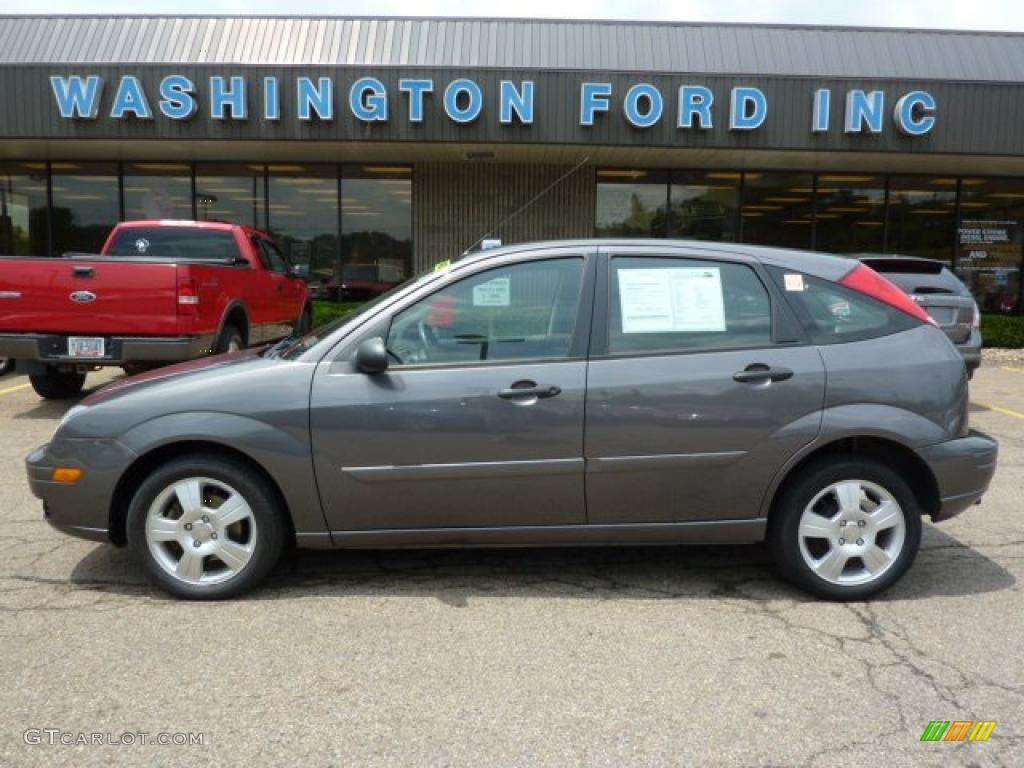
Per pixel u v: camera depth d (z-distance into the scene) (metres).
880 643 3.52
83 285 7.49
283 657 3.36
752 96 12.23
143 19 13.91
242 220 14.86
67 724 2.88
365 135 12.22
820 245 15.29
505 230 14.98
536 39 13.64
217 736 2.82
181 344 7.54
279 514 3.89
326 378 3.81
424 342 3.89
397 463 3.79
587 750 2.75
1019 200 15.55
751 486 3.86
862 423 3.82
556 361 3.85
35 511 5.21
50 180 14.74
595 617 3.77
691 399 3.80
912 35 14.23
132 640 3.50
